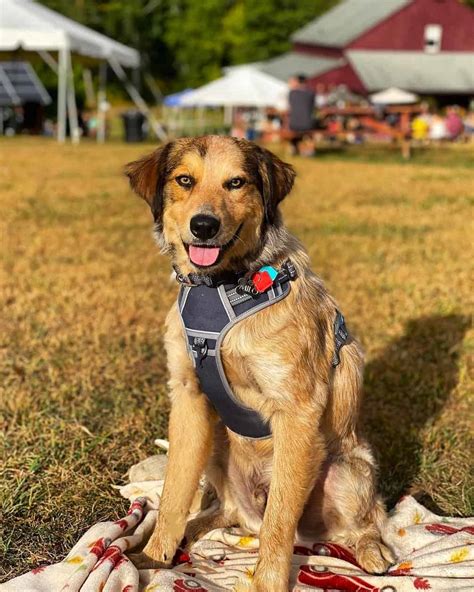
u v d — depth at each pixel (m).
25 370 1.67
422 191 4.65
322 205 4.02
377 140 9.84
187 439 1.12
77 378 1.64
